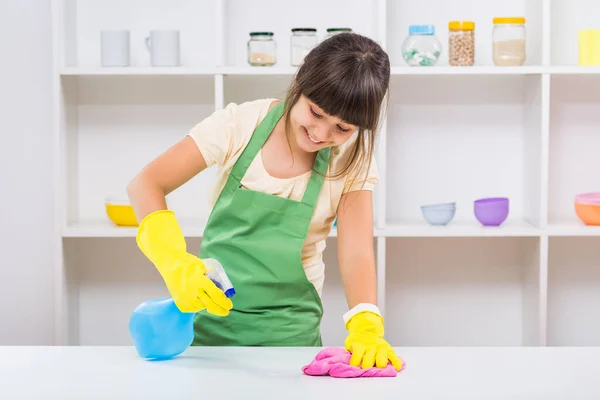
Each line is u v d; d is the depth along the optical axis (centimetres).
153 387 132
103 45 286
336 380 136
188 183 312
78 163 312
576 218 314
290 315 182
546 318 301
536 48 292
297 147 177
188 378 137
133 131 312
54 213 296
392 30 308
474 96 310
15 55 311
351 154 176
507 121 311
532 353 154
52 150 314
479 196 313
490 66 281
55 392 129
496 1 307
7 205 316
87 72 282
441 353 154
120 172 313
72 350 156
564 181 313
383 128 282
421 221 309
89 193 314
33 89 312
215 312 145
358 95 149
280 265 179
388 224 301
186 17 307
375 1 290
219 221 183
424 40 285
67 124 297
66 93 294
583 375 139
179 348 149
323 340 317
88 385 133
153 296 320
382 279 286
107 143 312
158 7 307
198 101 310
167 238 154
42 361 148
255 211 178
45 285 319
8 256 317
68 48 294
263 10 307
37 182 315
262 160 179
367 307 159
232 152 179
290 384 134
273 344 181
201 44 308
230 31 307
